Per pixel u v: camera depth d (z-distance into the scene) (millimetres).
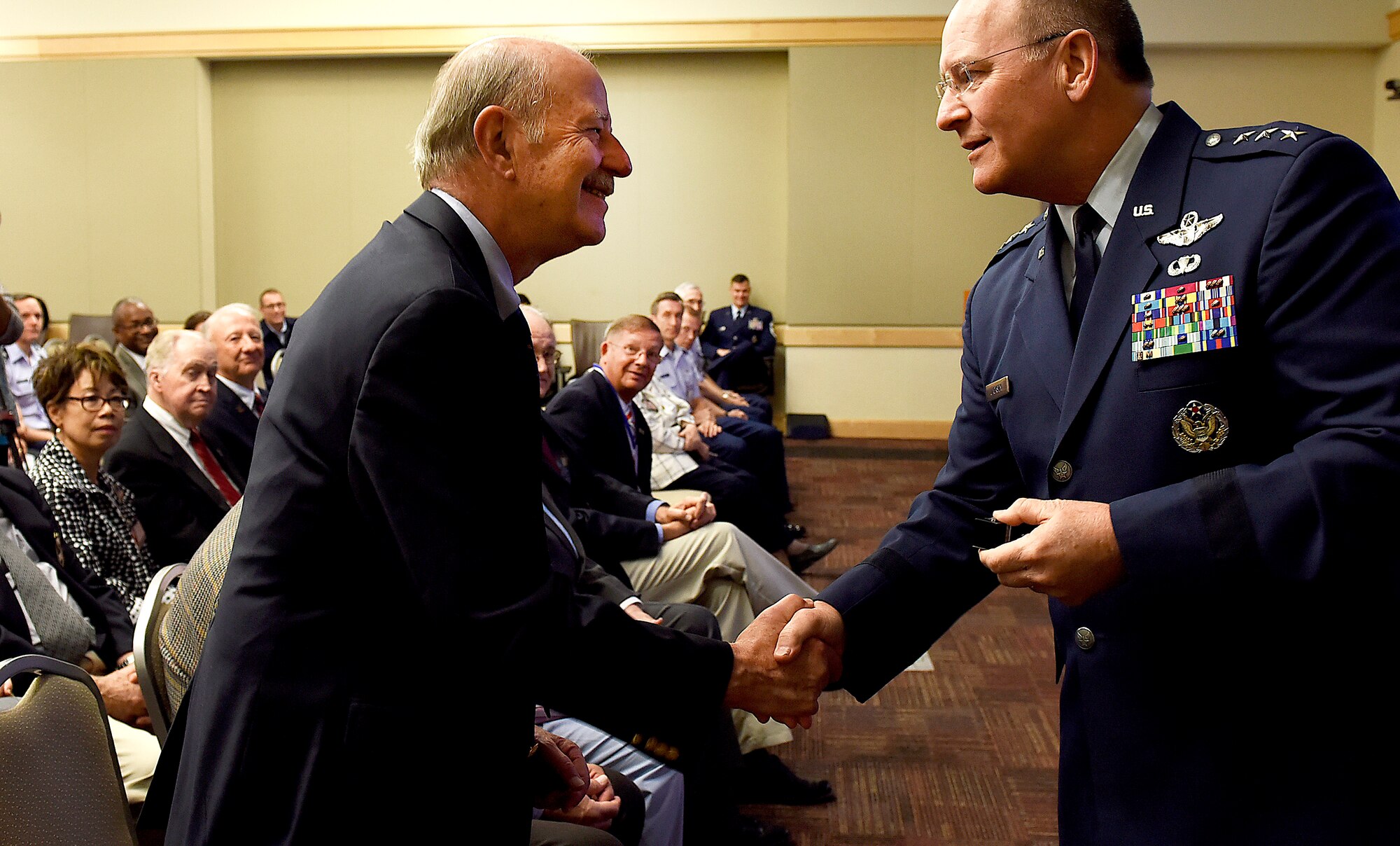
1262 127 1097
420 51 8758
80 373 2551
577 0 8680
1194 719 1075
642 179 9086
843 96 8695
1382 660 1019
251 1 8805
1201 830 1063
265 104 9141
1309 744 1030
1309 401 988
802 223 8828
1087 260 1190
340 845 1029
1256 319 1029
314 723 1031
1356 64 8281
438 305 1022
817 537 5492
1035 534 1028
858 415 8984
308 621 1044
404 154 9102
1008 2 1136
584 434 3250
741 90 8961
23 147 9078
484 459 1046
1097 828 1151
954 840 2529
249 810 1024
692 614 2492
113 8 8891
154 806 1222
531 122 1132
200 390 2992
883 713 3307
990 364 1307
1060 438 1144
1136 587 997
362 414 1011
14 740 1168
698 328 7059
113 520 2635
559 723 2111
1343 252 979
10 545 2229
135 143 9008
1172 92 8438
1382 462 909
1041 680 3559
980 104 1156
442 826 1062
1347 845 1004
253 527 1065
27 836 1156
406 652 1071
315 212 9211
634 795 1912
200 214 9039
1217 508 968
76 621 2262
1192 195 1094
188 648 1461
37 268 9180
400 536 1003
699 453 4758
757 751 2729
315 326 1077
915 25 8586
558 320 9250
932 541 1403
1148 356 1079
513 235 1178
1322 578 932
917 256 8805
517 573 1058
